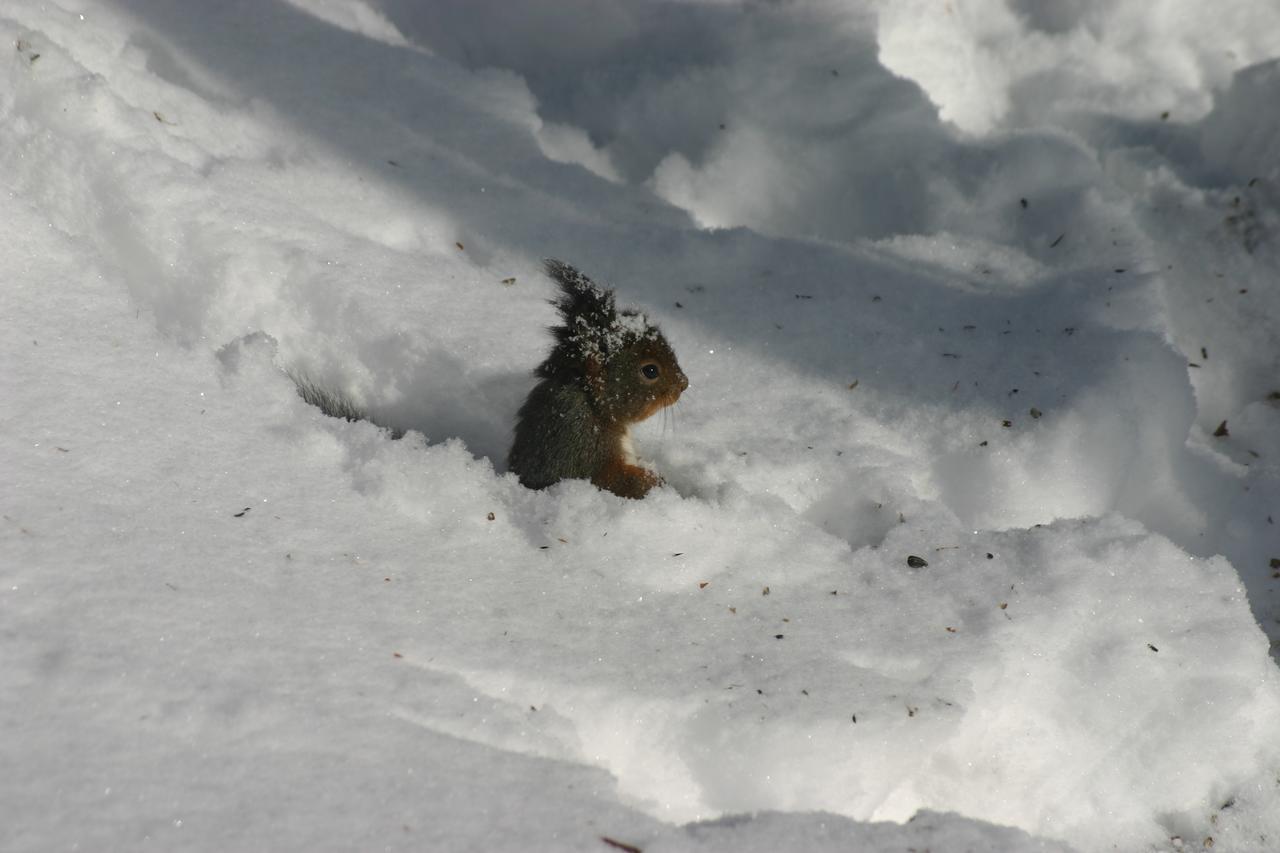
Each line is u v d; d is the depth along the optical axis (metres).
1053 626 7.71
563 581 7.62
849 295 11.67
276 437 8.19
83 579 6.46
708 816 6.72
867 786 6.65
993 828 5.96
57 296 8.70
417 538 7.71
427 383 9.92
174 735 5.62
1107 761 7.48
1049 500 9.73
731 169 14.04
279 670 6.20
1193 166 14.62
